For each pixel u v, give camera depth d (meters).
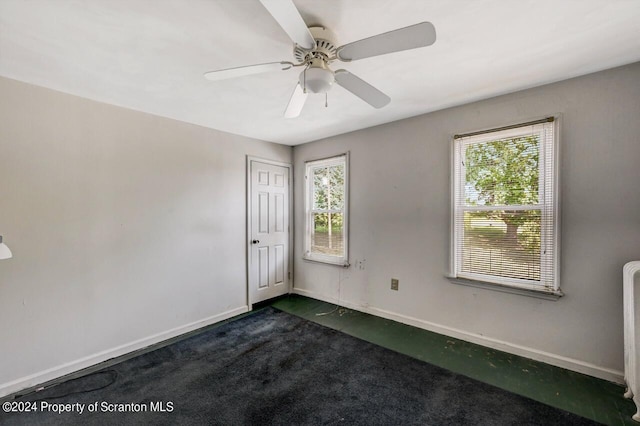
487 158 2.60
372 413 1.81
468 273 2.73
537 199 2.35
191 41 1.64
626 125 1.99
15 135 2.06
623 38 1.65
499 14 1.44
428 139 2.92
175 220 2.97
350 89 1.80
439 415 1.79
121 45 1.67
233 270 3.52
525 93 2.36
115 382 2.15
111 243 2.53
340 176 3.78
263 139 3.87
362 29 1.55
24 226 2.10
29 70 1.95
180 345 2.74
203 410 1.85
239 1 1.31
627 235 2.00
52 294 2.22
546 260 2.31
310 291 4.14
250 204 3.72
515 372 2.22
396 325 3.12
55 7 1.34
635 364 1.77
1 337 2.01
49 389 2.08
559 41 1.68
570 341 2.22
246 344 2.74
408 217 3.10
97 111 2.46
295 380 2.16
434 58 1.86
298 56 1.62
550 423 1.71
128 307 2.63
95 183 2.44
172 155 2.96
